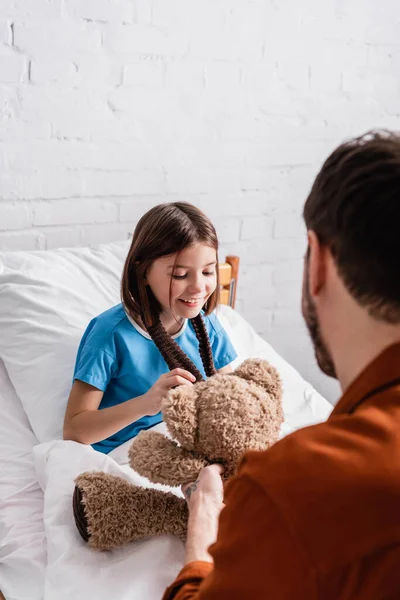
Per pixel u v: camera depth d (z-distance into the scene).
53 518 1.14
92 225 1.97
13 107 1.78
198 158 2.07
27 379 1.50
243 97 2.08
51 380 1.48
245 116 2.10
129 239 2.02
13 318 1.58
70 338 1.53
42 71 1.79
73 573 1.04
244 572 0.53
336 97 2.23
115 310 1.40
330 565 0.49
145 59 1.91
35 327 1.55
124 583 1.02
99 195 1.96
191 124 2.03
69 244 1.96
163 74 1.95
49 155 1.86
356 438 0.53
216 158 2.10
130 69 1.89
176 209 1.30
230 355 1.51
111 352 1.33
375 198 0.54
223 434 0.97
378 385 0.56
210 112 2.04
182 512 1.09
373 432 0.52
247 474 0.55
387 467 0.50
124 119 1.93
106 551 1.08
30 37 1.75
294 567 0.50
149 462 1.01
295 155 2.22
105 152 1.93
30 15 1.73
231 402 0.99
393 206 0.54
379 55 2.25
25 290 1.61
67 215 1.93
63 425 1.37
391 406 0.54
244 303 2.30
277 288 2.34
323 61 2.17
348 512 0.50
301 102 2.18
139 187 2.01
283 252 2.31
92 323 1.42
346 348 0.59
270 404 1.02
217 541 0.57
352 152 0.58
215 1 1.95
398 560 0.49
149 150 1.99
